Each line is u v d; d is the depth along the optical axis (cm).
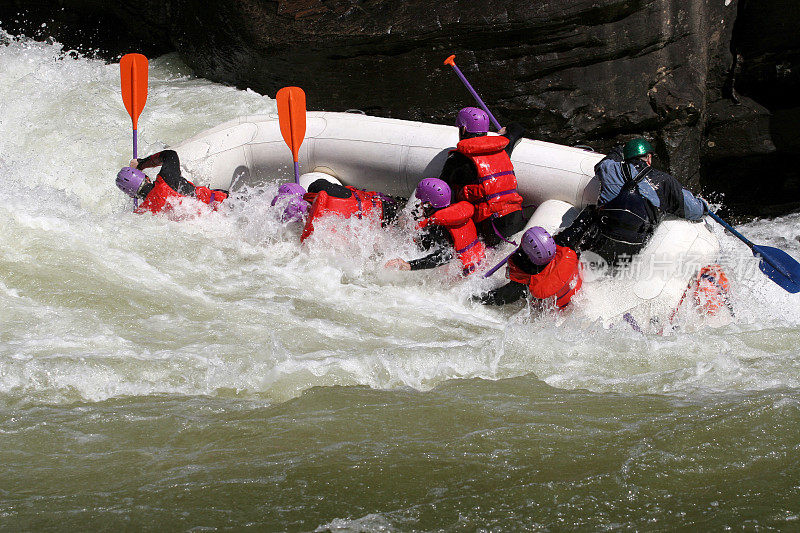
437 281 1493
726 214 2209
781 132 2084
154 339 1120
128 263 1366
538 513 765
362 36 2077
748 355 1158
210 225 1577
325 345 1152
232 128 1795
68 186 1795
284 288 1366
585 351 1173
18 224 1398
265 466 846
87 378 1007
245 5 2217
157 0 2591
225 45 2303
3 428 907
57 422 927
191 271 1388
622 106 2053
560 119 2053
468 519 757
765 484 806
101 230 1458
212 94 2281
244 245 1541
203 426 930
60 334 1105
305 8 2166
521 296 1366
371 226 1525
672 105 2053
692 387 1051
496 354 1152
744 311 1445
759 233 2014
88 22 2842
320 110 2214
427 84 2095
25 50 2378
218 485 809
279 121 1652
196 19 2392
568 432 918
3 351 1035
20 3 2862
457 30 2017
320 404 993
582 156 1633
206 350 1088
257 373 1055
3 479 812
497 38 2011
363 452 875
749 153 2120
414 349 1123
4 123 1977
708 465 843
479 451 877
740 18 2094
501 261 1450
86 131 1972
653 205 1384
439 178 1667
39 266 1290
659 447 879
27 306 1179
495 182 1527
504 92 2053
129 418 944
